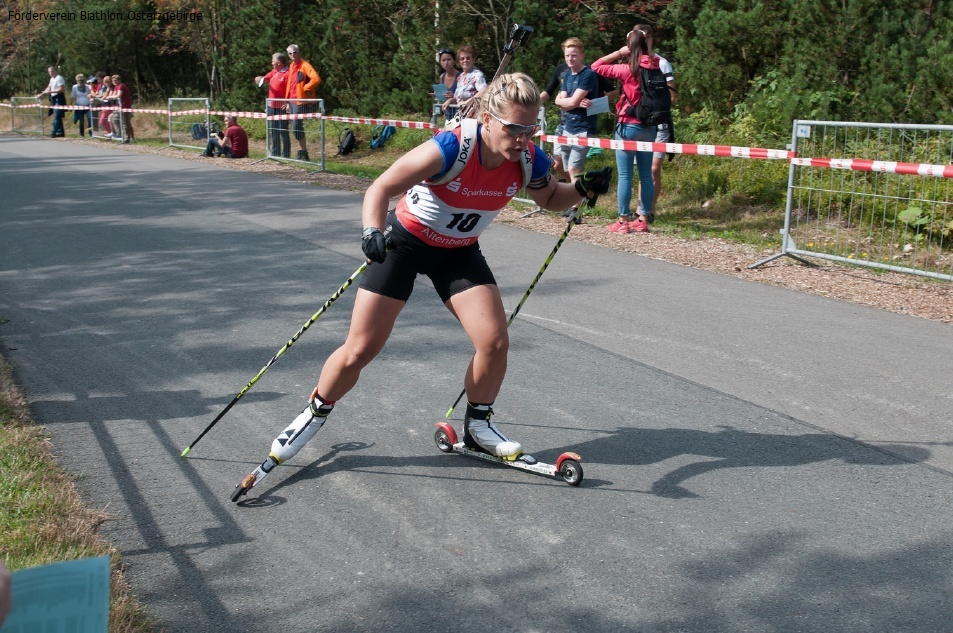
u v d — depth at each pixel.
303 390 4.68
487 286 3.59
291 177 12.98
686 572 3.06
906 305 6.46
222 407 4.43
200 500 3.52
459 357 5.20
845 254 7.76
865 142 8.23
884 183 8.12
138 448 3.95
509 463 3.77
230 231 8.79
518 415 4.40
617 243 8.45
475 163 3.27
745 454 3.98
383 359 5.16
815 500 3.57
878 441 4.14
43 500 3.33
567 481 3.66
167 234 8.62
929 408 4.52
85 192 11.46
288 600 2.88
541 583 2.99
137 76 26.17
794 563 3.11
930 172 6.45
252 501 3.52
